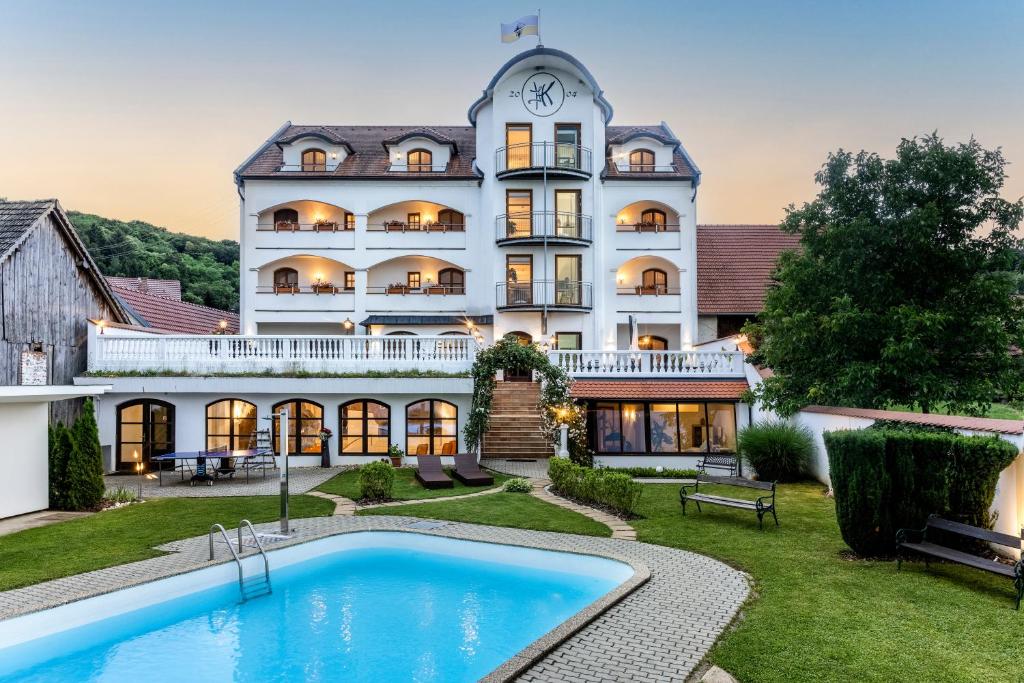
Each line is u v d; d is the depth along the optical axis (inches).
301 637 331.0
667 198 1224.8
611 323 1211.9
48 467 583.5
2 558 422.3
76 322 909.8
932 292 746.8
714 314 1223.5
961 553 347.9
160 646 323.6
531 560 438.0
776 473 721.0
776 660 259.6
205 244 2518.5
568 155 1200.2
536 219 1182.9
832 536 462.9
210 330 1430.9
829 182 805.2
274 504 603.2
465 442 861.8
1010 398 734.5
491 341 1174.3
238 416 860.0
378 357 882.1
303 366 858.8
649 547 440.5
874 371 685.9
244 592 401.1
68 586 363.6
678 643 280.4
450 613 360.2
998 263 720.3
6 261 773.9
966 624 292.7
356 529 496.4
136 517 548.4
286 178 1194.6
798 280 797.2
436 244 1213.7
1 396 480.1
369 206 1208.2
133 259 2092.8
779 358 800.9
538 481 712.4
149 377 834.2
